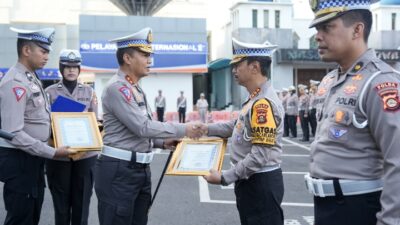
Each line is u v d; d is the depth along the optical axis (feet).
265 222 10.25
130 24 73.77
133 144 10.78
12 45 74.90
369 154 6.92
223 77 98.94
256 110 9.86
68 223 14.55
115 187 10.68
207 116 70.38
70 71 14.99
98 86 73.10
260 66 10.20
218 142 10.65
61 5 110.93
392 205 6.23
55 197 14.26
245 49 10.26
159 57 75.05
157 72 75.31
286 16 90.89
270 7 90.12
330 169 7.19
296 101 50.90
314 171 7.48
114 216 10.61
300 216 17.61
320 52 7.38
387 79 6.61
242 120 10.37
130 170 10.72
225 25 105.50
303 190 21.99
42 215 17.62
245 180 10.43
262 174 10.21
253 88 10.34
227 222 16.81
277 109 9.97
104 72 72.84
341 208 7.12
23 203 11.53
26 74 11.87
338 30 7.04
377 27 93.45
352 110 6.91
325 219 7.30
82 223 14.43
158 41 74.95
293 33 97.50
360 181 6.95
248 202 10.44
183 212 18.10
